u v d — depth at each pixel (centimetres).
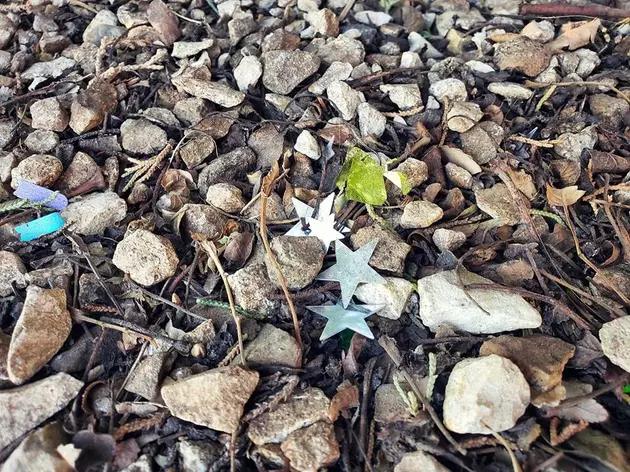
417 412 20
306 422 19
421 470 18
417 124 28
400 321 23
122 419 20
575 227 25
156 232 25
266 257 23
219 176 27
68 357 21
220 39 33
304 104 29
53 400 19
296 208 25
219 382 19
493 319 21
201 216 25
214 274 23
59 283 23
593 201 26
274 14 35
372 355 22
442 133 28
